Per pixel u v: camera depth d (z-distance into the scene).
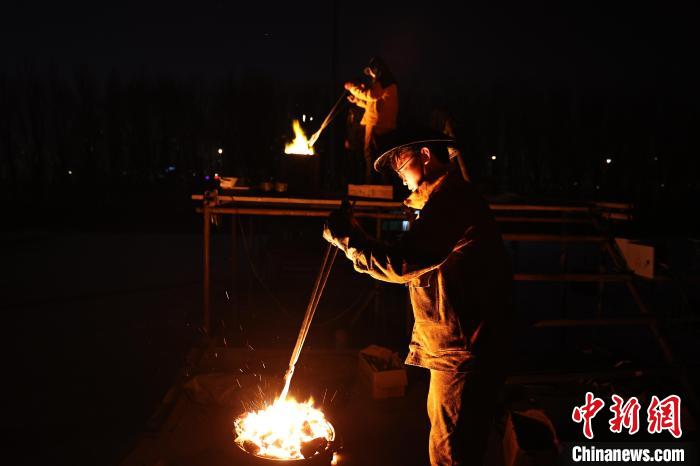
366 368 4.50
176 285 10.77
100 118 25.34
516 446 3.24
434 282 2.32
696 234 20.02
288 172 5.68
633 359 5.25
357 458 3.45
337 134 16.02
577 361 5.32
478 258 2.25
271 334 7.23
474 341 2.28
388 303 8.98
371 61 6.00
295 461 2.52
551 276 4.33
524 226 15.39
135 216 23.11
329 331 7.42
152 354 6.55
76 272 12.15
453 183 2.30
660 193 24.06
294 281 11.16
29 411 4.87
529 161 24.89
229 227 19.72
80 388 5.44
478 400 2.31
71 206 24.16
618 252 4.84
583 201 5.66
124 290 10.29
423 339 2.40
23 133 24.64
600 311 5.88
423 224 2.20
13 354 6.53
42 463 3.93
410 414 4.08
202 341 5.26
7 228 20.47
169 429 3.75
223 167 25.25
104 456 4.04
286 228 12.43
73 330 7.59
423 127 2.39
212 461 3.09
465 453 2.34
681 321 4.33
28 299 9.52
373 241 2.20
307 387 4.46
